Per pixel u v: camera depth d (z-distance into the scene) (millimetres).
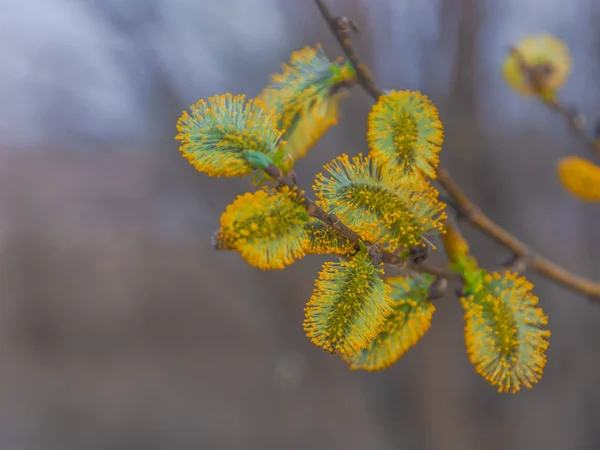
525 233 1254
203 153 411
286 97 455
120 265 2830
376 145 421
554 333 1445
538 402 1450
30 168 2299
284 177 412
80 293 2920
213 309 2613
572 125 577
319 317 414
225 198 1212
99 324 2908
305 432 1997
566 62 576
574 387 1439
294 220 412
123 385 2637
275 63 1041
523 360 436
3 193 2479
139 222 2053
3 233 2828
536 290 1414
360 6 1005
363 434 1826
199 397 2422
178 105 1114
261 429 2109
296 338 1475
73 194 2098
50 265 2900
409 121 422
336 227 415
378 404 1434
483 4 1043
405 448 1391
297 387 1941
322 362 1521
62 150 1767
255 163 410
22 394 2711
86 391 2650
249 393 2301
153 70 1086
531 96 588
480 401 1401
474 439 1365
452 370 1366
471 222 508
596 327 1423
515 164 1227
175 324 2730
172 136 1162
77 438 2389
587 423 1405
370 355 437
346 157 426
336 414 1952
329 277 417
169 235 2008
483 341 437
